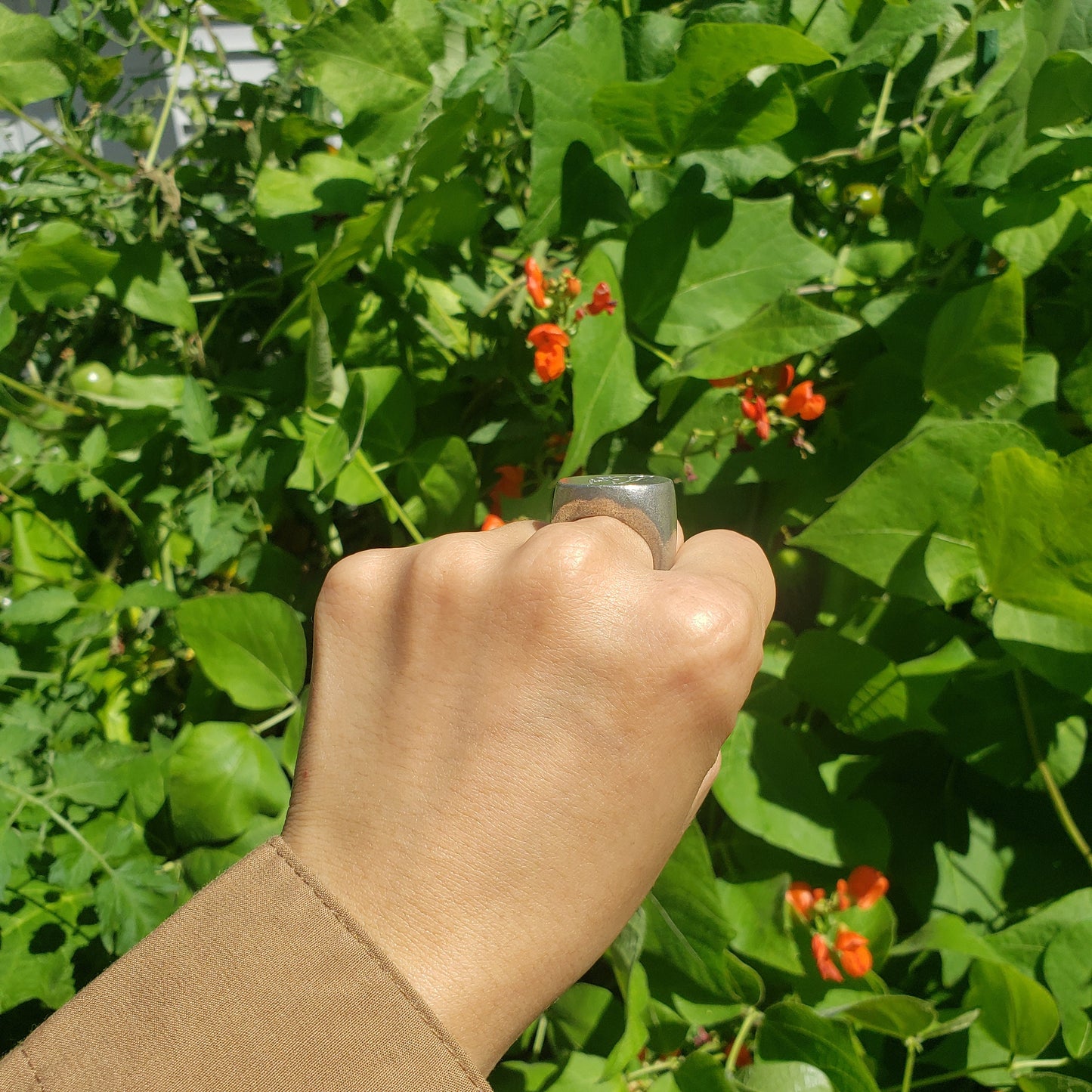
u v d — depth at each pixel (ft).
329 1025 0.62
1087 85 1.29
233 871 0.66
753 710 1.49
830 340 1.34
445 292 1.69
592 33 1.38
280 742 1.52
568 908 0.68
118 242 1.62
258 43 2.13
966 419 1.43
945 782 1.58
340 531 1.90
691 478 1.51
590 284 1.42
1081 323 1.54
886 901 1.38
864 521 1.31
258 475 1.57
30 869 1.44
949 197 1.48
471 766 0.69
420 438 1.68
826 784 1.43
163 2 1.88
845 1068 1.29
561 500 0.81
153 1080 0.61
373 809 0.70
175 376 1.72
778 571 1.57
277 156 1.82
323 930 0.64
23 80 1.62
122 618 1.73
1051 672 1.31
